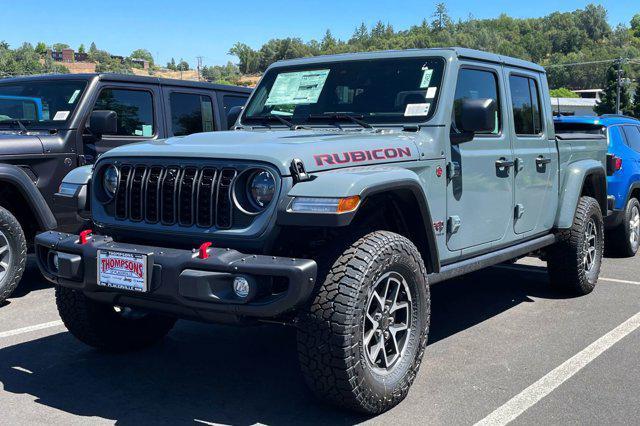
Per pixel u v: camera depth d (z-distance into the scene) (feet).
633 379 13.26
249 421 11.36
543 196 17.95
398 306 11.87
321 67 15.89
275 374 13.57
